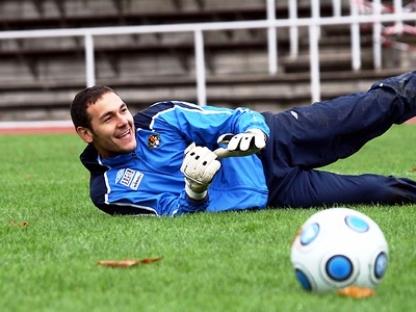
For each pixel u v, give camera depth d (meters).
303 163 12.23
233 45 45.41
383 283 7.43
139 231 10.39
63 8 48.41
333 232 7.02
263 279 7.76
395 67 42.09
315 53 32.34
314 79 32.50
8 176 20.00
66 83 43.94
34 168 21.91
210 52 45.97
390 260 8.41
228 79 40.81
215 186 11.95
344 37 43.22
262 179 11.95
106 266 8.52
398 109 12.27
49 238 10.26
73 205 13.74
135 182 11.74
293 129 12.12
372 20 31.11
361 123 12.14
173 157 11.77
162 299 7.16
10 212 12.96
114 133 11.41
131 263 8.45
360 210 11.58
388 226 10.31
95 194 11.91
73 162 23.30
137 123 11.84
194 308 6.81
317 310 6.54
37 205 13.93
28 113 43.59
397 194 11.99
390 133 30.09
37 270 8.45
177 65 46.75
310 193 12.02
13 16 48.81
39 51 47.22
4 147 28.83
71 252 9.31
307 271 7.02
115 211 11.95
